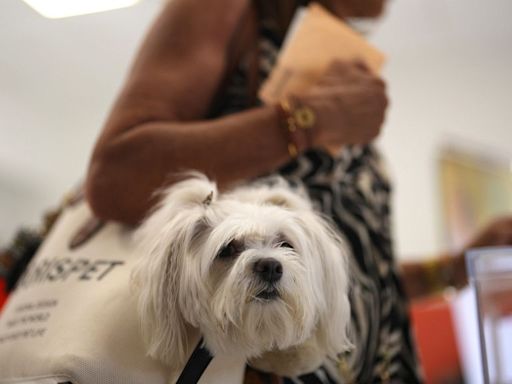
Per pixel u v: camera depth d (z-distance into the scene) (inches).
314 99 25.7
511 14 88.4
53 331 20.6
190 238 20.1
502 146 97.6
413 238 97.0
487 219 94.3
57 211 33.2
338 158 30.6
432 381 63.6
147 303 19.4
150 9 69.8
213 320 19.4
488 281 25.0
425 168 99.2
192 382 19.2
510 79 99.7
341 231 29.4
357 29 34.2
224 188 24.5
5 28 72.0
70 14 69.8
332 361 25.5
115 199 23.7
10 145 91.4
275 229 20.5
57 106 92.0
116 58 81.0
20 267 33.4
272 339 19.7
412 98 102.9
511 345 24.3
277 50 31.4
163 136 24.1
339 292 21.5
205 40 28.3
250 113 25.8
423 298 44.7
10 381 20.2
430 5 86.0
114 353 19.4
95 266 22.8
